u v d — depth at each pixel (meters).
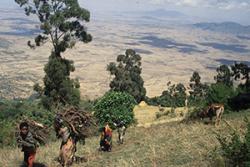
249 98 27.52
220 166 10.50
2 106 35.38
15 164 14.59
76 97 51.97
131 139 19.94
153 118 44.50
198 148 13.66
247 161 9.15
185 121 23.69
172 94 86.50
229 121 19.66
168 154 13.66
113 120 19.27
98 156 15.50
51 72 52.09
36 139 11.99
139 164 12.77
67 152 13.12
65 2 52.75
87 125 13.17
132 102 20.08
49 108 48.50
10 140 23.80
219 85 28.41
